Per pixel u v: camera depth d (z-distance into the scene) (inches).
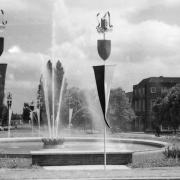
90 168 681.0
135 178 545.0
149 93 4434.1
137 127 4586.6
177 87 3309.5
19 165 692.1
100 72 607.8
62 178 543.2
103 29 677.9
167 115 3299.7
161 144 1024.9
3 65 725.3
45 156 710.5
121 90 3668.8
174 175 568.7
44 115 3850.9
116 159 737.6
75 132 2960.1
